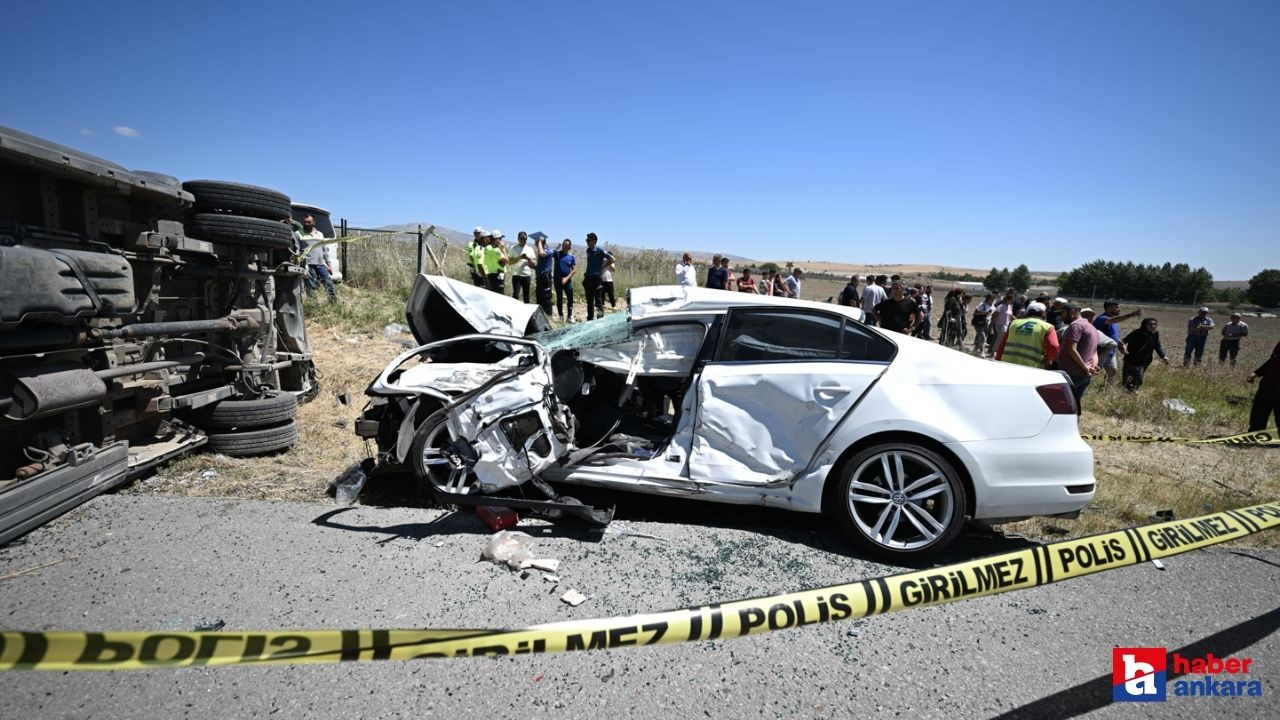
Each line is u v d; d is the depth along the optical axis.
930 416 3.55
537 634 1.97
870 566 3.54
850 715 2.36
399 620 2.85
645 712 2.34
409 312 5.07
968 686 2.55
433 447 3.96
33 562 3.29
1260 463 6.47
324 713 2.28
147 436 4.87
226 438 5.05
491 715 2.29
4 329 3.28
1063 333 7.47
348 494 4.16
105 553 3.40
